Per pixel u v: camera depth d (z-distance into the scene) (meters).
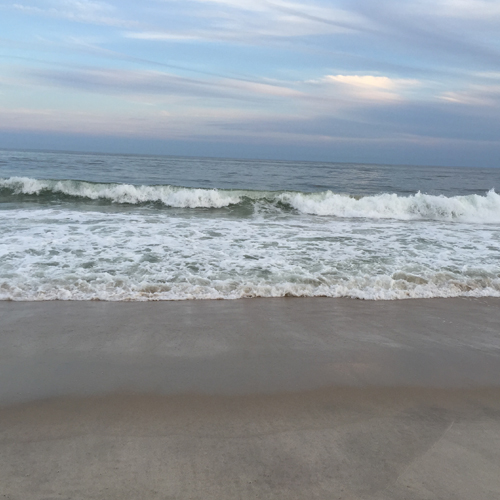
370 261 6.58
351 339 4.02
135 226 8.53
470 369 3.49
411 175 37.75
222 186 20.48
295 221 10.40
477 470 2.19
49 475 2.02
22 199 12.27
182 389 2.97
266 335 4.03
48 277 5.29
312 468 2.15
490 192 13.06
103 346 3.65
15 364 3.27
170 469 2.10
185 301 4.89
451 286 5.71
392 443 2.41
